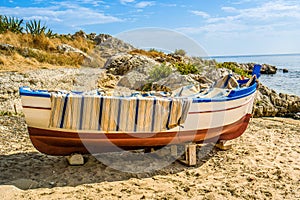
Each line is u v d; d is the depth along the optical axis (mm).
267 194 3980
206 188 4125
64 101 4125
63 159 5008
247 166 4926
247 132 7145
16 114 8172
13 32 18484
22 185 4016
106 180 4312
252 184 4266
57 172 4496
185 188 4098
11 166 4641
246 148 5855
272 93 12383
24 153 5242
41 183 4125
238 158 5301
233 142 6270
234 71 14992
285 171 4719
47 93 4121
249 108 5910
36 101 4102
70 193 3871
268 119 10539
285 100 11992
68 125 4215
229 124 5414
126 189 4051
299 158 5309
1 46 15094
